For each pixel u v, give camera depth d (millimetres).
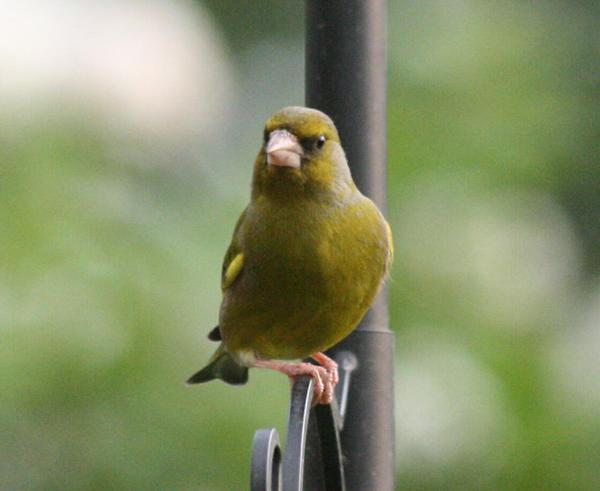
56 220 11742
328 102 9836
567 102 13547
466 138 12891
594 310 13211
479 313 12320
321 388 9031
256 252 9758
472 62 13203
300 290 9703
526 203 12977
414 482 11992
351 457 9742
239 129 14758
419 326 12188
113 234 11867
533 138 13102
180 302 11633
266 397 11609
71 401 11383
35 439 11367
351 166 9914
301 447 8281
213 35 13750
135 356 11430
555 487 12156
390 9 13516
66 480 11359
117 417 11414
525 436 12141
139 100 12789
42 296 11406
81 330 11383
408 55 13219
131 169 12688
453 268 12367
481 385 12094
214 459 11438
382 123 9914
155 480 11398
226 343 10305
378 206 9961
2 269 11438
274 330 9977
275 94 15469
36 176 11945
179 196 12742
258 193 9812
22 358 11266
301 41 15727
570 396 12477
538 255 13023
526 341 12422
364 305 9852
